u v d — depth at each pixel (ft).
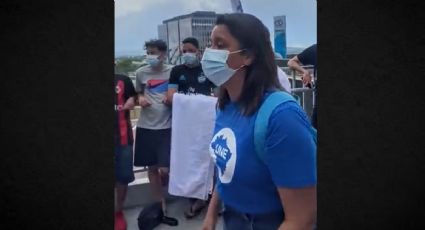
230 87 4.38
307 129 4.02
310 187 4.05
